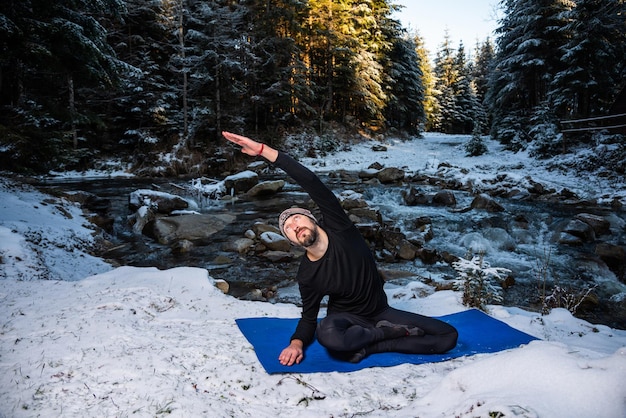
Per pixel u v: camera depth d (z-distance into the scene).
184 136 25.59
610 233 10.55
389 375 2.45
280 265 8.09
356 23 37.03
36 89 15.88
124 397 2.09
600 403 1.52
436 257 8.93
